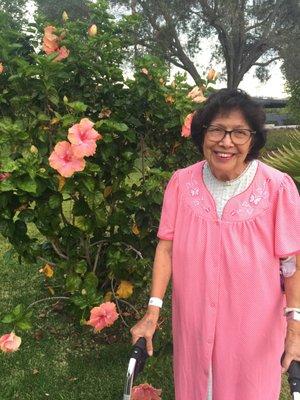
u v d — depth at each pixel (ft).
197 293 5.72
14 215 8.81
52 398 9.05
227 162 5.44
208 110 5.42
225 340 5.66
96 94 10.00
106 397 9.11
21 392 9.23
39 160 8.13
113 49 10.03
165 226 6.08
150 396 7.52
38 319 12.02
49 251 10.65
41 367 10.03
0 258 15.94
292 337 5.35
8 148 8.34
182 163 10.69
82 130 7.79
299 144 14.84
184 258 5.79
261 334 5.61
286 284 5.64
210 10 66.80
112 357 10.41
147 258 10.19
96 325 8.41
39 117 8.79
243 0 67.26
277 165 12.37
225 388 5.80
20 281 14.37
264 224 5.46
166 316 11.35
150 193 9.29
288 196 5.46
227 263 5.50
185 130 9.28
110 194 9.94
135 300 12.35
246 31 72.43
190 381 6.06
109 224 9.73
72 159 7.84
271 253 5.49
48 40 9.39
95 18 10.15
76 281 9.39
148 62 9.41
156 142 10.58
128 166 9.91
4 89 9.62
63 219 9.57
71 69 9.64
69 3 57.36
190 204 5.80
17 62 8.91
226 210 5.55
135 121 9.95
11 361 10.23
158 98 9.72
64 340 11.12
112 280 10.34
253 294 5.49
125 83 9.96
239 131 5.31
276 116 74.79
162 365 9.61
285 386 9.54
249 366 5.69
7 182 7.70
